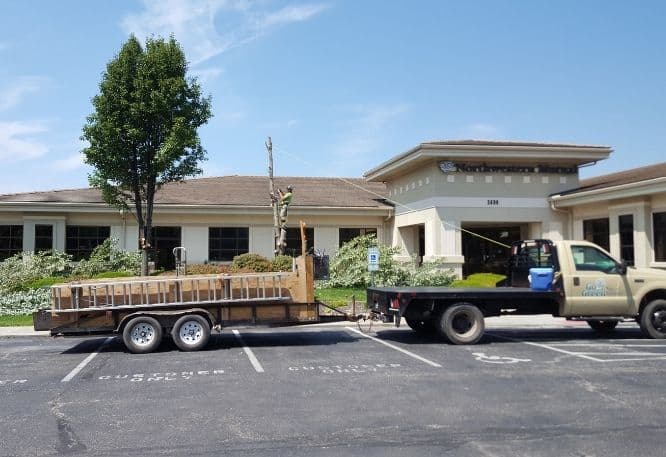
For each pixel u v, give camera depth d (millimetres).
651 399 7844
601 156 24078
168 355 11555
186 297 12109
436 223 23594
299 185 32875
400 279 22297
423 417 7020
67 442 6168
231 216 27812
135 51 21984
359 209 28266
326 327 16000
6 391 8508
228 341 13430
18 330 15234
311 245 28641
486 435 6332
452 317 12633
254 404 7660
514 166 24312
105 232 26828
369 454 5750
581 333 14672
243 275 12305
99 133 21375
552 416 7043
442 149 23078
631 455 5707
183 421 6906
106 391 8469
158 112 21562
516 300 13086
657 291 13617
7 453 5836
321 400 7852
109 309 11805
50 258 23891
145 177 22109
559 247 13086
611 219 21844
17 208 25375
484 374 9516
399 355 11352
